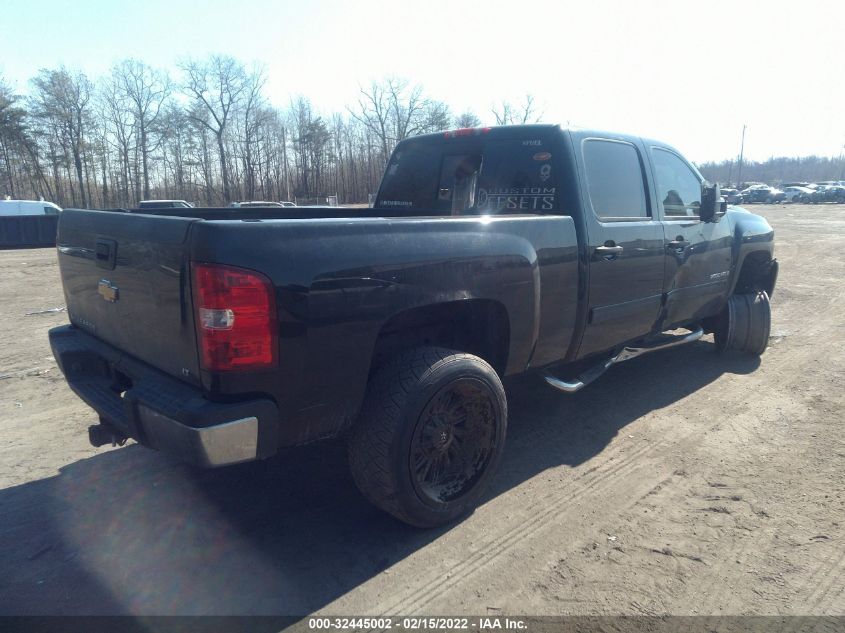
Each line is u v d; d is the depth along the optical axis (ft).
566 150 13.17
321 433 8.93
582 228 12.85
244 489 11.67
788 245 62.75
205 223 7.77
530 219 11.60
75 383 10.91
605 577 8.96
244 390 8.03
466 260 10.13
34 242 74.38
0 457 13.01
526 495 11.39
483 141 14.73
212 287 7.71
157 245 8.55
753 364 19.83
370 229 9.03
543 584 8.81
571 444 13.69
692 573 9.04
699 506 10.96
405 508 9.49
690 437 14.02
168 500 11.26
